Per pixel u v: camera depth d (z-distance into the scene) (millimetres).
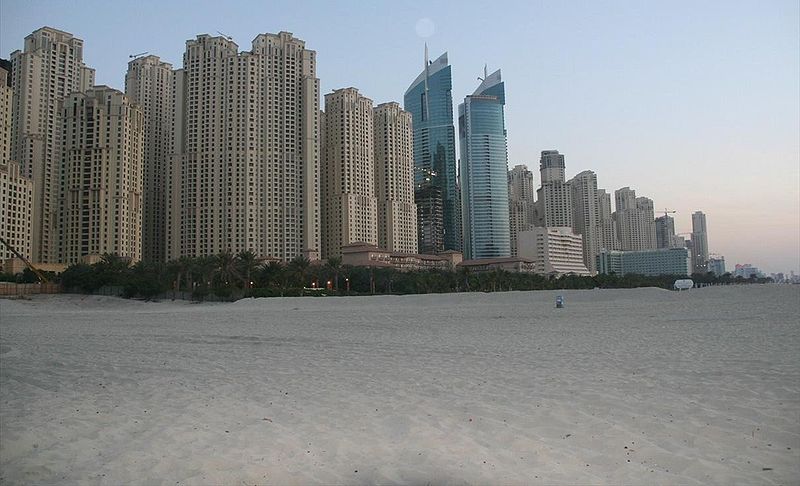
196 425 11172
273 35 178625
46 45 169250
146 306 91250
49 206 158875
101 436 10555
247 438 10117
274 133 174000
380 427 10695
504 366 17703
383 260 169750
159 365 20094
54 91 169250
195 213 172250
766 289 65625
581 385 13922
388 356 21391
